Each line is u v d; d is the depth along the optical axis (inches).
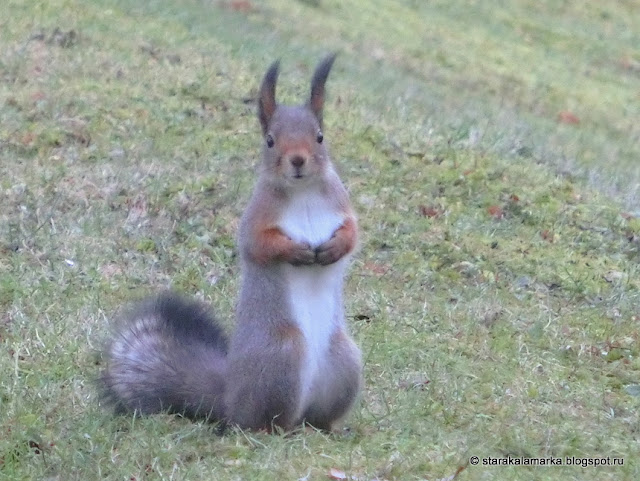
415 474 323.3
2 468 324.2
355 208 569.3
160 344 370.0
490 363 433.4
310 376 346.6
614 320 491.5
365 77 933.8
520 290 513.7
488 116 885.8
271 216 343.0
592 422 385.4
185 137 631.8
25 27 786.8
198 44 847.7
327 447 338.6
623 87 1279.5
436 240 550.6
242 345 345.7
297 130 342.6
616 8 1633.9
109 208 540.4
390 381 405.7
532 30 1438.2
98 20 852.0
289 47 977.5
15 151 589.6
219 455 331.3
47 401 370.9
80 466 322.7
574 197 634.2
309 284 346.9
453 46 1239.5
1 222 514.0
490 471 329.1
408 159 642.8
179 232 528.4
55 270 478.6
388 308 477.7
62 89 671.1
